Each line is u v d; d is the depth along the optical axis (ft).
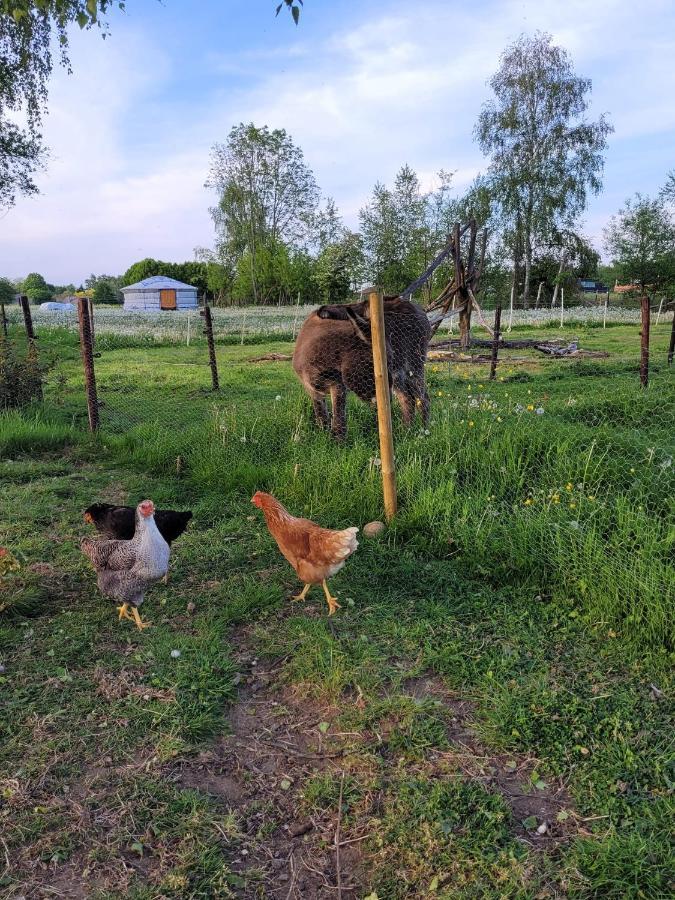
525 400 36.70
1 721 11.00
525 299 165.17
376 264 180.34
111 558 13.79
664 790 9.43
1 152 75.61
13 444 28.71
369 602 15.05
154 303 215.31
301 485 22.00
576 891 7.95
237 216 233.35
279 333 95.61
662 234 152.25
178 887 8.05
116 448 28.78
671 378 41.60
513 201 156.56
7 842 8.71
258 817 9.22
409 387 26.37
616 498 17.75
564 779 9.78
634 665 12.41
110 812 9.22
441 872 8.25
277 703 11.72
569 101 150.51
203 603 15.17
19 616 14.44
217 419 28.71
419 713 11.21
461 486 20.80
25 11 19.11
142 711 11.27
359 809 9.30
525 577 15.83
